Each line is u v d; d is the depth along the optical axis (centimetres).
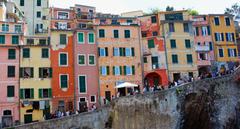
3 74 5266
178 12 6700
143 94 4378
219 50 6794
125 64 5862
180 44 6209
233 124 4516
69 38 5728
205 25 6900
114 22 6581
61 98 5428
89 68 5688
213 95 4588
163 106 4369
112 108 4341
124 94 5750
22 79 5331
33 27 7894
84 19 7488
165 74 5969
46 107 5344
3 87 5216
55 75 5497
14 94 5244
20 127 4006
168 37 6194
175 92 4459
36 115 5281
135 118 4312
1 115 5112
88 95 5556
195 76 6097
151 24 6669
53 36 5659
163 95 4403
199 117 4528
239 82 4694
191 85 4544
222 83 4653
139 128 4284
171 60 6075
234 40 6944
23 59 5416
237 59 6812
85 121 4209
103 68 5741
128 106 4356
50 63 5525
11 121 5141
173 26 6291
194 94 4519
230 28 7000
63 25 7162
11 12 6975
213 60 6681
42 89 5391
